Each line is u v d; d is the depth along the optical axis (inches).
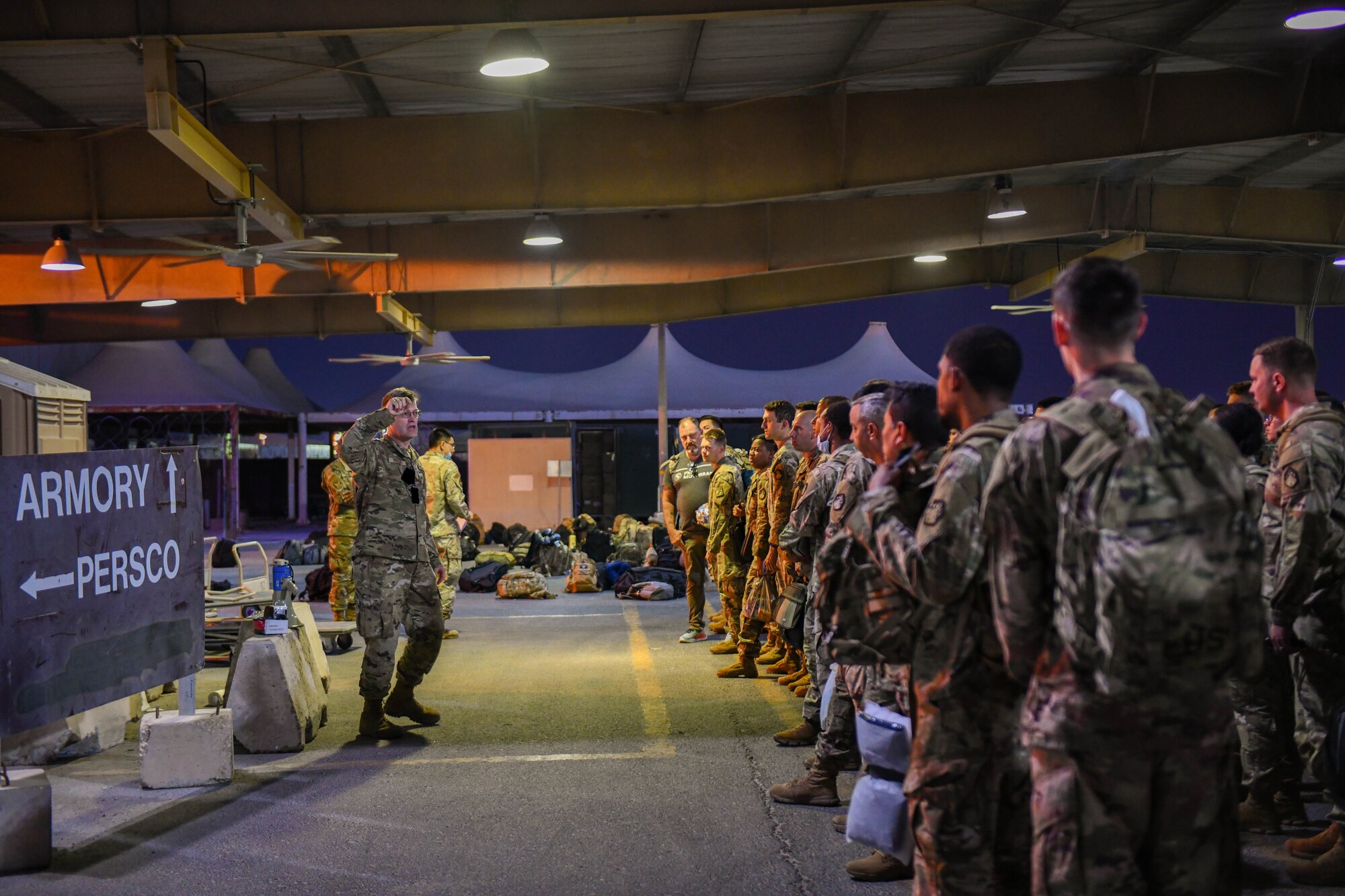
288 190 428.1
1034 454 80.1
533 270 568.1
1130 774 75.6
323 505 1409.9
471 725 227.6
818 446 206.7
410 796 175.3
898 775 113.1
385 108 421.1
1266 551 149.9
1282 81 398.3
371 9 287.1
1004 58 384.5
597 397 945.5
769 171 422.0
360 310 721.0
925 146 416.8
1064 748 77.4
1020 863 91.7
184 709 186.4
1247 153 502.9
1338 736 125.7
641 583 482.0
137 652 171.2
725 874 139.3
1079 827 76.8
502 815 165.0
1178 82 404.5
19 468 148.4
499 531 739.4
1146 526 73.9
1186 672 74.4
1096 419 77.5
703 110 424.2
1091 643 75.6
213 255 402.9
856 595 105.7
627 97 420.5
